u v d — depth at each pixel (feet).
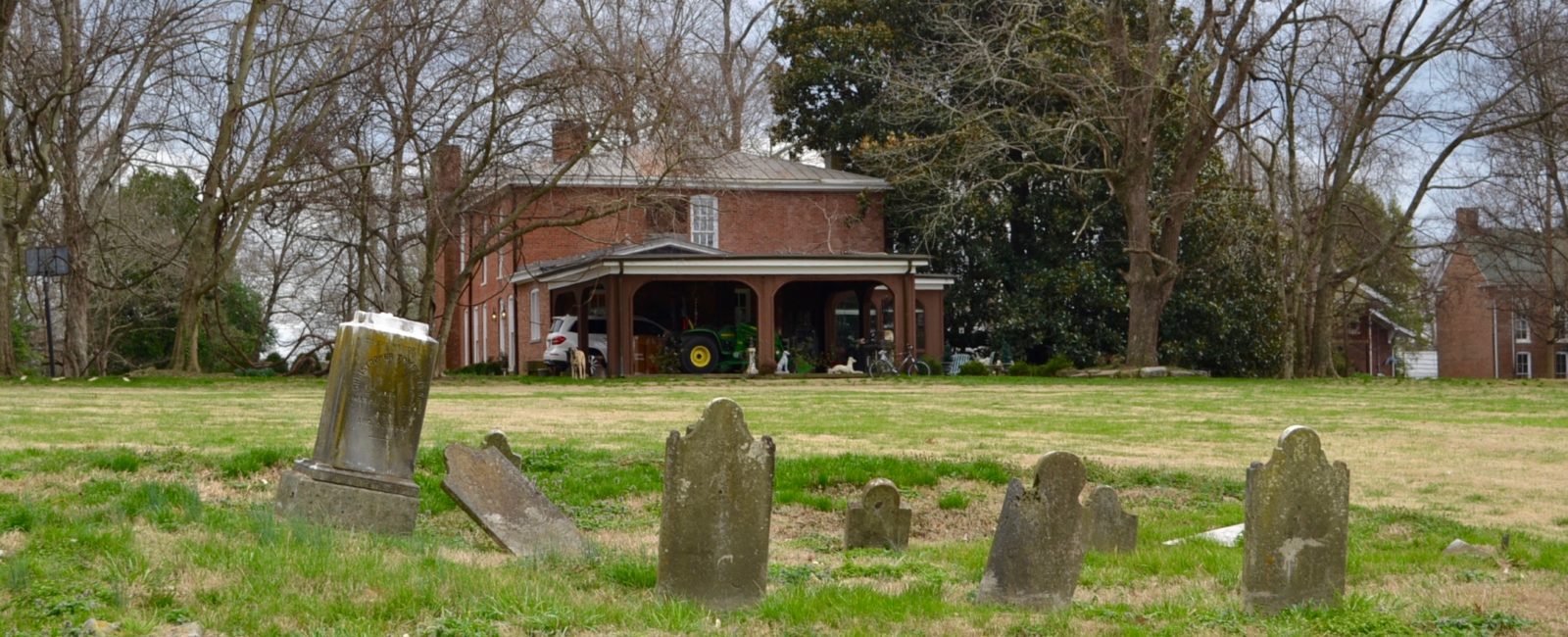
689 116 122.21
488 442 39.50
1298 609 26.71
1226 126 143.64
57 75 118.62
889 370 144.05
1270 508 26.66
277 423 65.26
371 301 169.07
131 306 189.37
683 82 123.34
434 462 45.88
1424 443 66.13
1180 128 165.17
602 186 162.61
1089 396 103.76
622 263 138.21
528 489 34.96
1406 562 34.45
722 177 165.27
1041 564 27.07
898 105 166.61
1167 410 87.40
